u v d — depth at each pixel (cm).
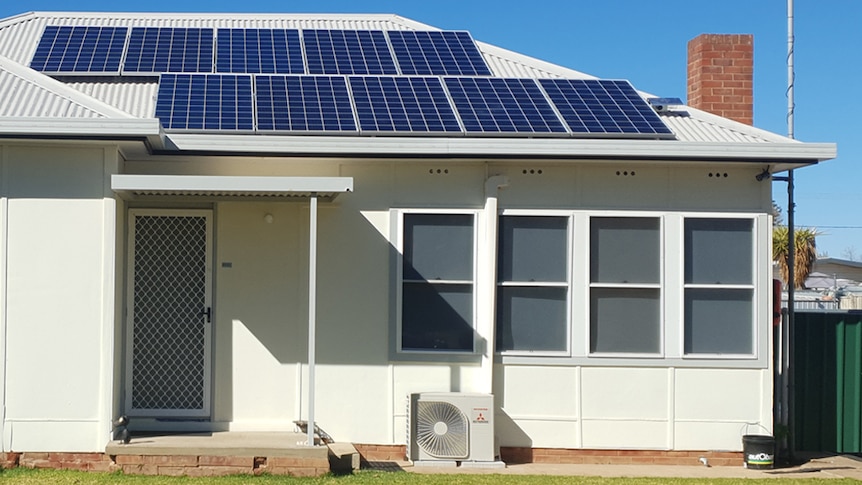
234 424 1198
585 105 1324
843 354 1349
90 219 1080
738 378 1241
